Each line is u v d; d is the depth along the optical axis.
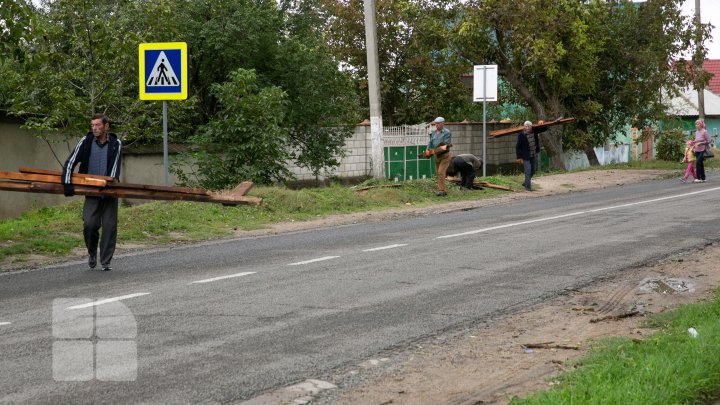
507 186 28.47
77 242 14.89
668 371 6.25
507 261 13.05
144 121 24.53
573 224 17.98
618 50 43.69
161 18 23.50
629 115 45.09
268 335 8.31
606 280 11.54
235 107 24.33
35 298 10.00
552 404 5.66
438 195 25.66
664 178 34.81
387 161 37.03
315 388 6.69
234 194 20.20
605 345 7.80
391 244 15.04
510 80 41.38
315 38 31.53
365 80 45.50
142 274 11.81
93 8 25.08
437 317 9.24
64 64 22.78
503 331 8.70
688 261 12.98
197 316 9.06
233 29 27.34
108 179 12.20
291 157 29.27
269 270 12.16
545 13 38.62
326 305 9.73
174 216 17.95
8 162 21.89
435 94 45.91
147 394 6.42
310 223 19.17
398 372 7.18
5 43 15.91
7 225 16.62
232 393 6.50
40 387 6.51
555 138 42.94
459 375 7.09
